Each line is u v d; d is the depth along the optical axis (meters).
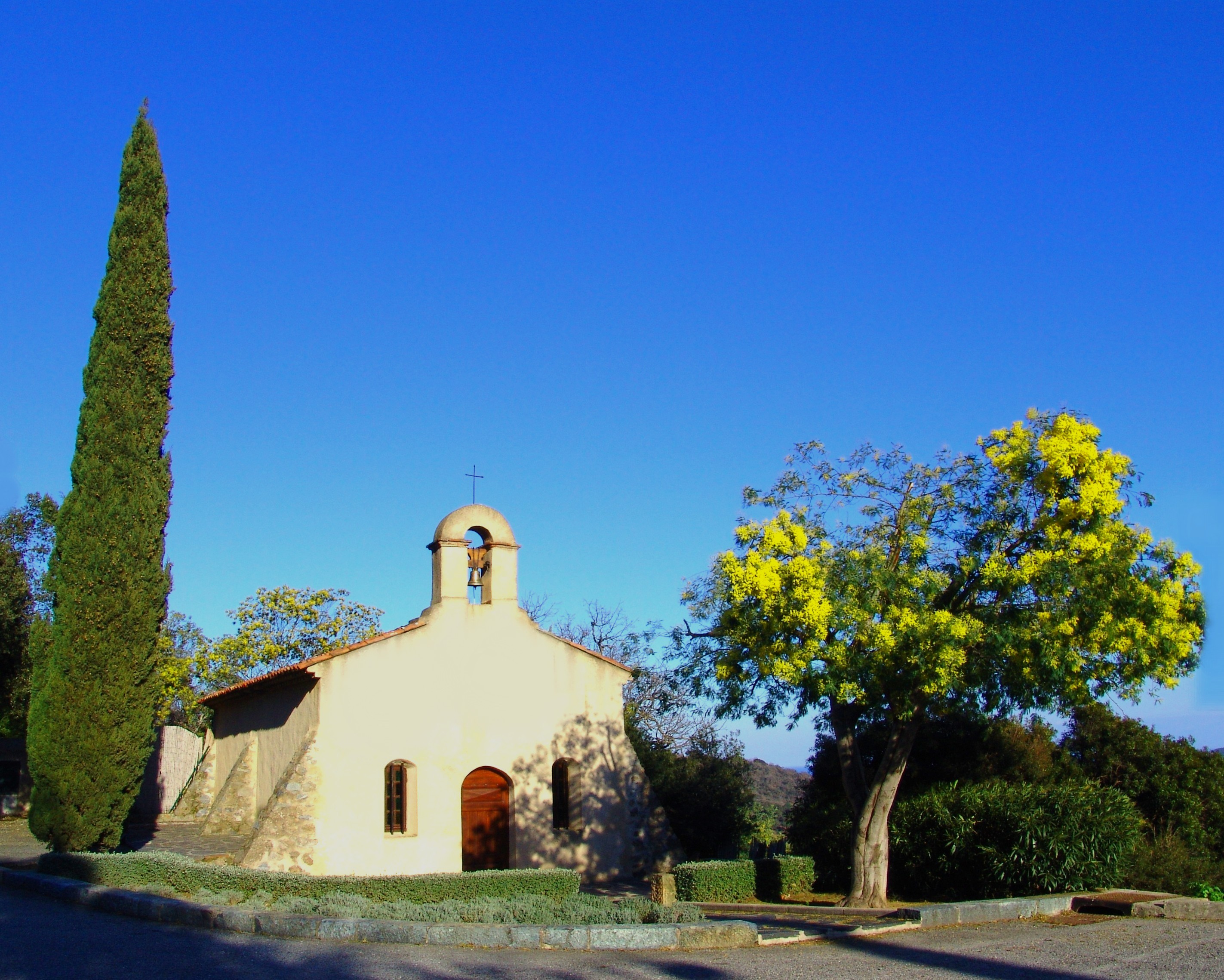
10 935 13.67
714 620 20.94
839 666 18.86
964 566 19.47
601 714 28.16
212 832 27.78
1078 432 19.39
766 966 12.64
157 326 23.34
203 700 33.06
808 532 20.61
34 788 21.25
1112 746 27.89
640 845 27.50
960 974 12.19
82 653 21.30
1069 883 19.92
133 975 11.41
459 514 27.45
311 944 13.35
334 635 46.28
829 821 25.64
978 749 27.20
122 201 23.70
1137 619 18.72
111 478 22.09
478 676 26.69
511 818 26.55
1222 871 21.44
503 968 12.22
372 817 24.64
